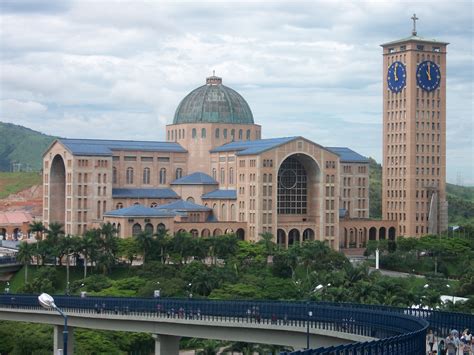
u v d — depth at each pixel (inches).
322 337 4891.7
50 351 6717.5
